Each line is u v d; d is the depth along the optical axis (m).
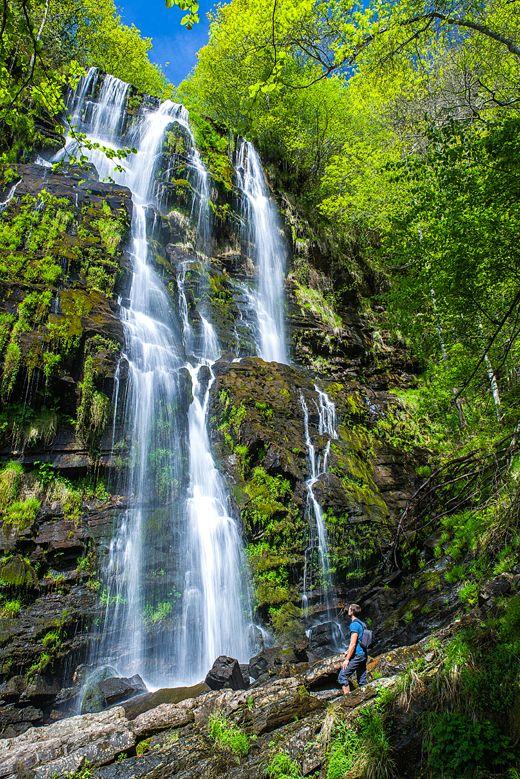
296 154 28.58
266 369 16.52
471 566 10.38
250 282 21.52
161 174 20.36
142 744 6.03
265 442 13.98
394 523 15.30
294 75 25.55
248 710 6.41
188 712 6.52
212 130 24.05
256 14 22.36
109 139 21.39
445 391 18.14
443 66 17.30
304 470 14.52
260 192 24.77
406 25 9.63
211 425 14.37
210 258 20.41
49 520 10.04
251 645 11.25
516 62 15.45
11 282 11.49
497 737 5.28
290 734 5.89
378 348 25.11
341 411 17.81
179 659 10.40
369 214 23.56
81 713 8.55
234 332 18.73
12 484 9.93
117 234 14.47
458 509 12.97
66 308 11.92
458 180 8.73
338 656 8.12
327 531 13.77
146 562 10.91
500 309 10.68
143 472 11.89
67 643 9.12
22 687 8.32
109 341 12.19
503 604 7.12
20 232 12.69
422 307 12.05
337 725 5.80
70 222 13.78
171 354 14.53
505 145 7.85
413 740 5.56
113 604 9.99
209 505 12.59
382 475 17.08
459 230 9.06
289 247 24.67
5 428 10.22
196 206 20.47
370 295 27.41
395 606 11.78
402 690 6.07
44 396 10.84
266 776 5.30
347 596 13.37
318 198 27.48
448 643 6.88
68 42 25.66
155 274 16.27
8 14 6.85
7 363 10.45
